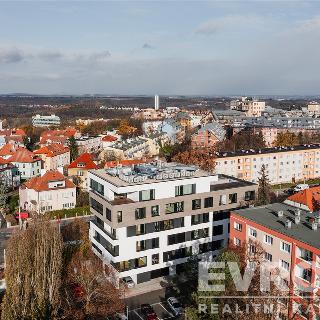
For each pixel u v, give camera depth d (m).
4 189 121.81
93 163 141.12
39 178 116.94
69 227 96.69
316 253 51.22
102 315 60.88
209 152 151.88
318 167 164.62
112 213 69.38
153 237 73.62
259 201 99.69
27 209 113.69
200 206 78.06
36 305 56.91
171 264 76.00
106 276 68.44
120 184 71.12
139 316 63.06
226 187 83.19
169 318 62.47
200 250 79.19
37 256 62.22
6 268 66.31
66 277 69.81
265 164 151.75
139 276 73.06
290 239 55.12
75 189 116.38
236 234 66.00
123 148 188.12
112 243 70.56
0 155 170.25
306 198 95.19
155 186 73.06
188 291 68.50
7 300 57.66
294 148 162.12
